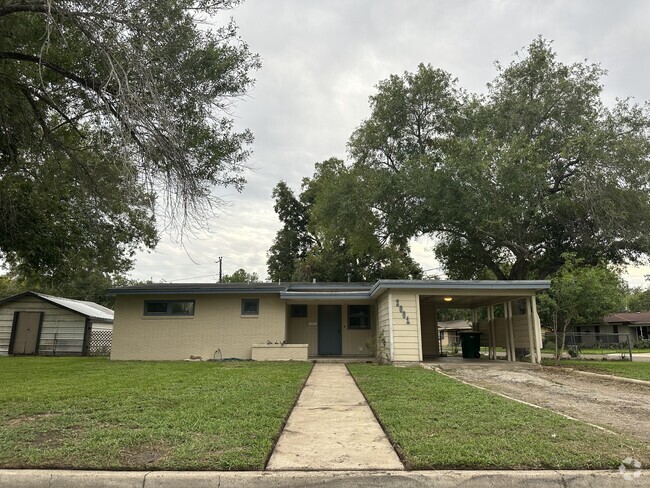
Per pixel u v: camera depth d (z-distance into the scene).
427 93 24.34
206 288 16.92
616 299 15.55
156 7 9.99
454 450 4.47
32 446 4.67
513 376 11.38
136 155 9.63
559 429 5.32
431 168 21.94
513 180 19.36
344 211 24.22
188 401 7.05
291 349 16.22
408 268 40.66
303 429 5.54
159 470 4.02
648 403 7.57
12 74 12.02
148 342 17.06
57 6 9.27
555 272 22.98
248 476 3.86
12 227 13.39
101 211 14.75
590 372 12.15
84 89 11.90
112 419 5.85
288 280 43.75
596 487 3.85
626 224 20.25
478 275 29.61
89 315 22.28
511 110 22.72
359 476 3.87
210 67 11.78
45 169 13.98
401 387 8.62
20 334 22.08
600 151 19.67
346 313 19.03
